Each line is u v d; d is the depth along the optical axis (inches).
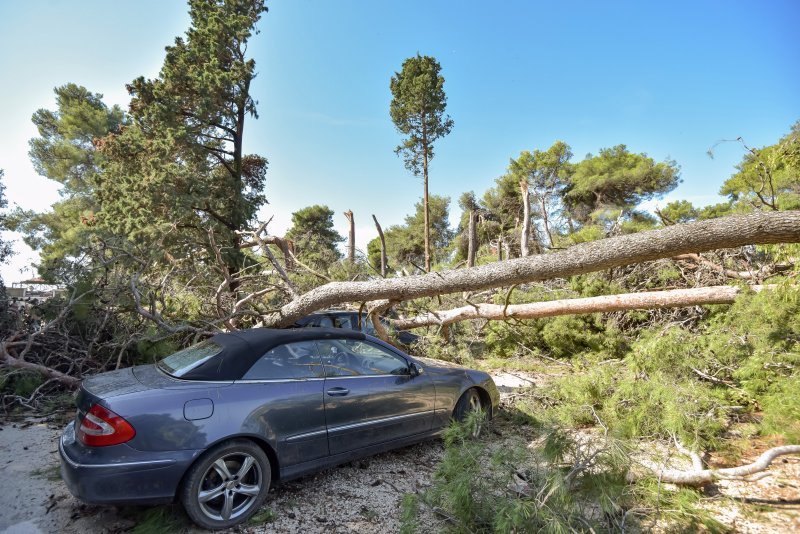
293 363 138.3
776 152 265.0
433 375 170.2
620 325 324.2
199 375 125.0
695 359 200.4
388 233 1611.7
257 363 132.0
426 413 161.8
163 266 435.2
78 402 117.9
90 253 281.3
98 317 266.8
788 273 233.5
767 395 179.6
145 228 569.6
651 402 167.0
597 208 1161.4
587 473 104.6
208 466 113.6
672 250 172.9
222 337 148.2
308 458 133.1
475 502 104.7
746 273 286.0
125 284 271.4
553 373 294.8
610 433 119.2
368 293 243.6
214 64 653.9
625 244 179.8
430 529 113.0
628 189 1156.5
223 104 679.7
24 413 205.3
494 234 794.2
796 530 110.7
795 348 193.6
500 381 271.7
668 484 129.5
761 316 205.6
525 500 97.7
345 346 153.5
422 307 338.0
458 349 338.0
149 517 117.9
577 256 189.8
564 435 112.3
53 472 144.8
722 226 163.3
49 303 258.8
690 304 253.8
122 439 106.0
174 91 647.8
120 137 660.1
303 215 1343.5
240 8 708.0
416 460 161.0
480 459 113.6
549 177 1210.0
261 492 121.7
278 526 117.6
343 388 142.4
